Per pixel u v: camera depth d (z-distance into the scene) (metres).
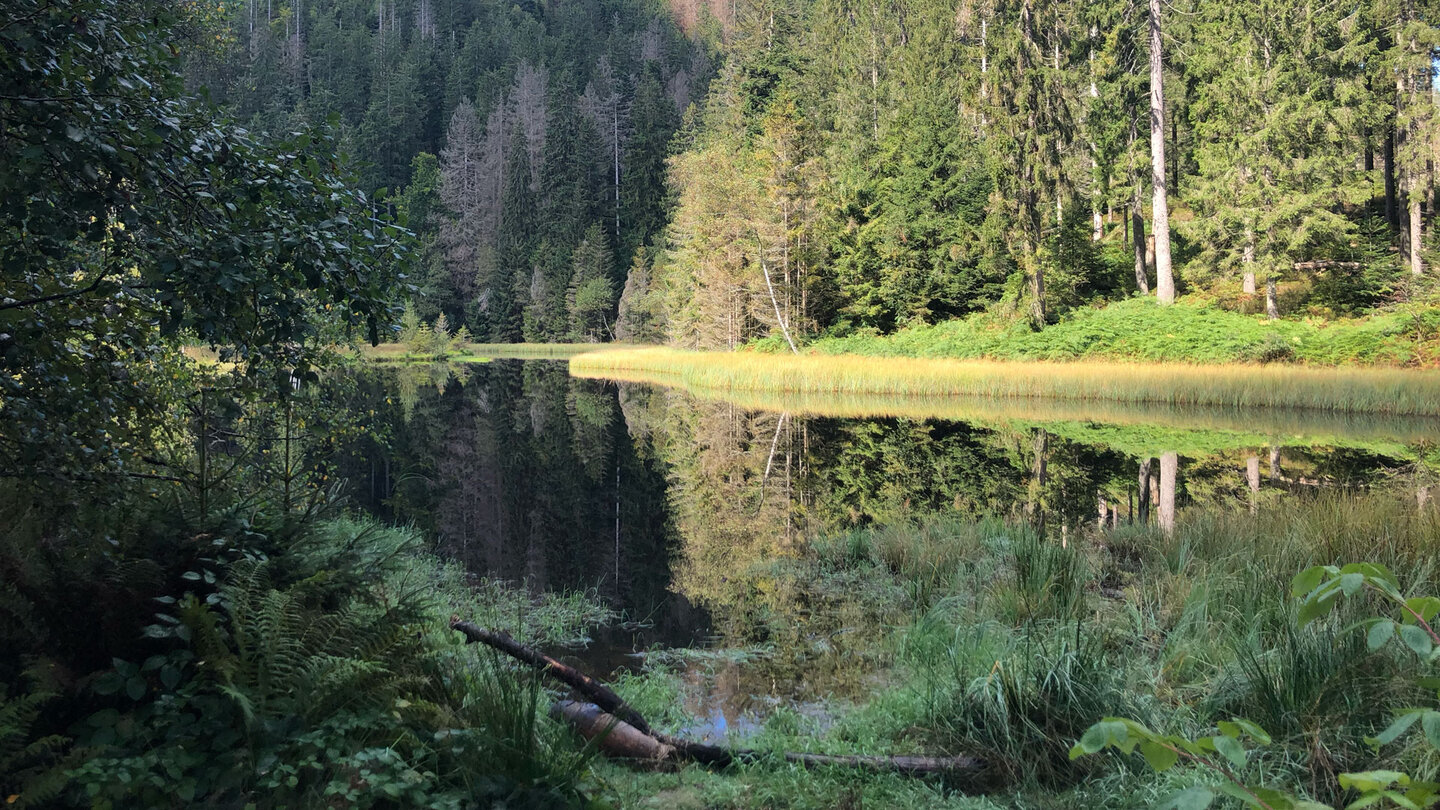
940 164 36.00
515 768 2.86
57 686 2.65
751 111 50.81
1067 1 34.94
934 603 5.86
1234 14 30.56
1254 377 21.22
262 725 2.61
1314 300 29.23
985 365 26.66
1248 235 28.38
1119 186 33.31
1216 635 4.75
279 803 2.45
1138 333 27.92
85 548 3.03
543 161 76.44
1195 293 32.50
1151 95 30.33
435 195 81.62
